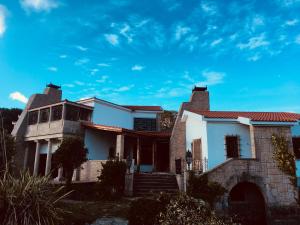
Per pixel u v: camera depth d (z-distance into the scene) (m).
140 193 14.72
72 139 14.46
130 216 9.25
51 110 23.55
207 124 16.97
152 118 29.08
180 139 21.59
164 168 25.55
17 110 35.66
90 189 14.29
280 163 14.41
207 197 13.21
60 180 20.39
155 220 8.70
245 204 14.72
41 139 23.59
